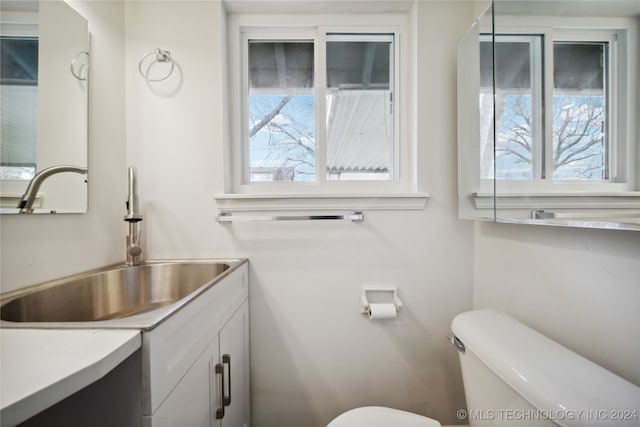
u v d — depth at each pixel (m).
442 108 1.11
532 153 0.73
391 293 1.12
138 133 1.08
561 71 0.66
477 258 1.10
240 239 1.09
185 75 1.08
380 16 1.15
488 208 0.89
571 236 0.68
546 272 0.76
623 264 0.56
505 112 0.82
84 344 0.42
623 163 0.52
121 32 1.04
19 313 0.66
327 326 1.10
